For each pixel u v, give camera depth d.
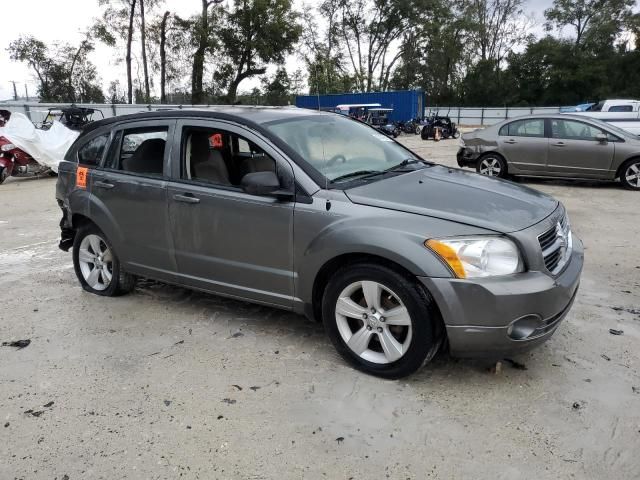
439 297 3.00
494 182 3.94
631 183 10.23
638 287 4.94
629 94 56.28
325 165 3.72
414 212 3.19
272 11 40.38
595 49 60.22
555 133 10.66
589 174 10.48
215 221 3.88
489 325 2.97
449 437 2.79
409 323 3.15
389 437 2.80
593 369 3.43
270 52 40.16
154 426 2.95
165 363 3.65
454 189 3.60
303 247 3.48
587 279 5.18
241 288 3.90
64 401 3.22
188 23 40.16
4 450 2.78
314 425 2.92
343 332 3.47
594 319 4.20
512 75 63.00
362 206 3.32
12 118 14.09
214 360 3.67
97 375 3.51
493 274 2.99
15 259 6.38
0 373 3.58
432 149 21.94
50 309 4.68
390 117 38.84
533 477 2.50
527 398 3.12
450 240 3.01
